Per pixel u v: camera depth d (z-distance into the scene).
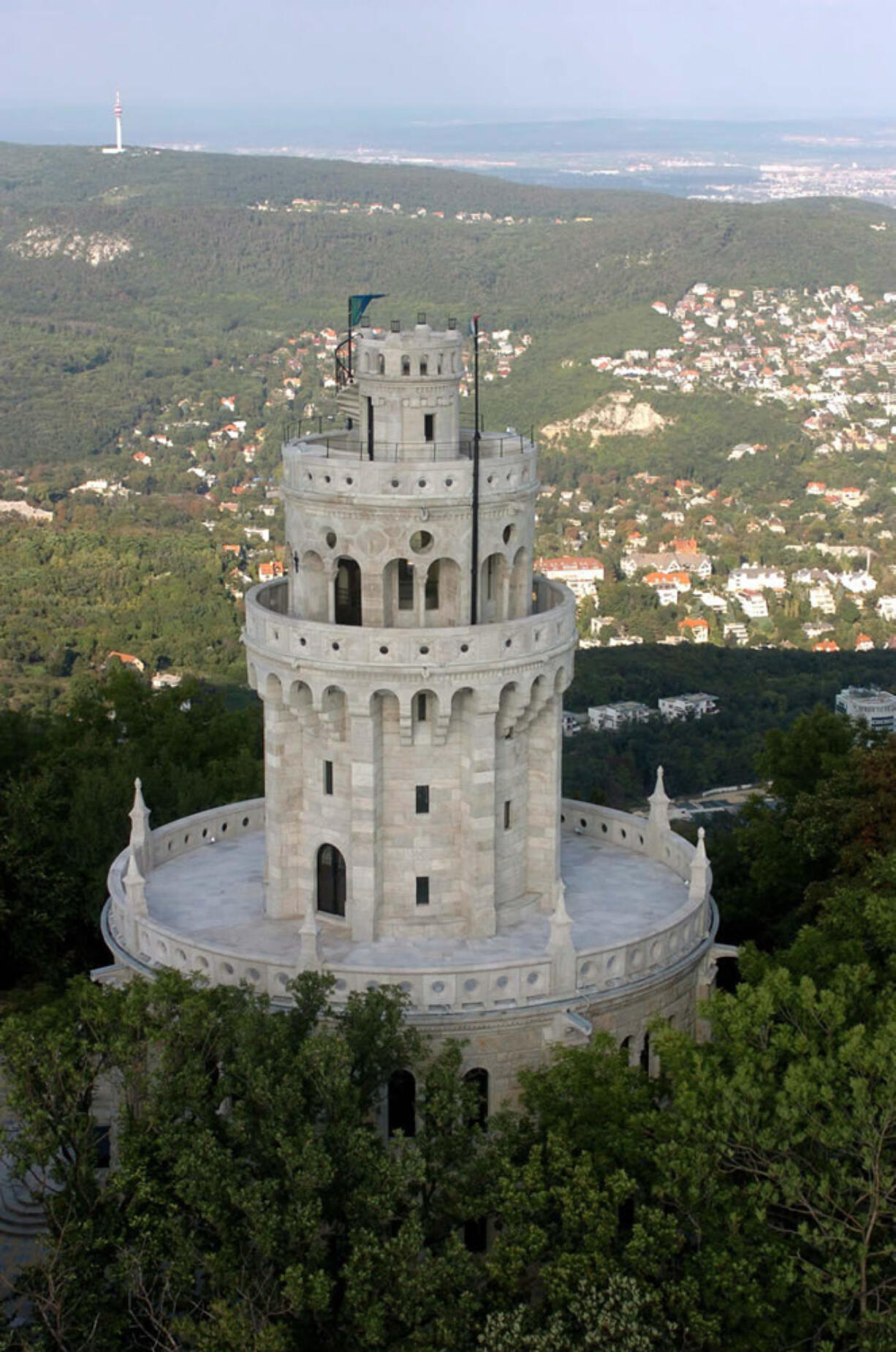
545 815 57.97
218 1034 45.41
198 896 60.34
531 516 56.31
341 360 59.69
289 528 55.59
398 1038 46.38
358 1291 40.47
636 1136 43.19
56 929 76.31
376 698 53.75
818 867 72.19
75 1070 45.44
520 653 53.94
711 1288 40.97
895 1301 41.09
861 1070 42.66
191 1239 41.91
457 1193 43.44
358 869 54.94
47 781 81.50
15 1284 45.28
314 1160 40.97
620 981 53.16
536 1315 41.09
